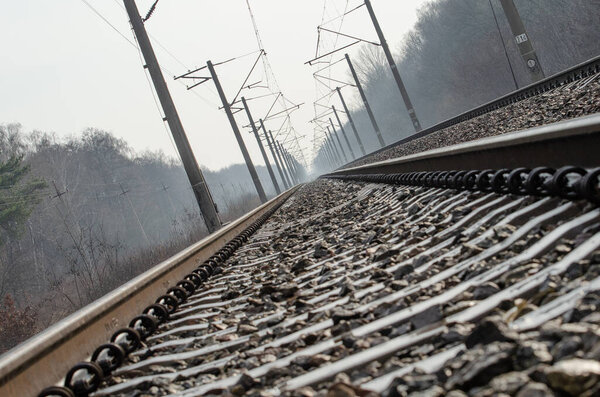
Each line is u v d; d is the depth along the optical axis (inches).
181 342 147.3
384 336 95.5
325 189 857.5
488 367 60.6
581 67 540.1
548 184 126.1
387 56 1290.6
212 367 115.6
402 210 248.8
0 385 104.7
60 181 2753.4
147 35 557.6
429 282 115.6
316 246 246.7
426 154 305.4
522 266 97.3
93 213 2928.2
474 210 159.6
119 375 131.9
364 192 470.3
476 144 207.3
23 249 2165.4
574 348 57.6
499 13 1898.4
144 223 3609.7
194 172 563.5
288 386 85.5
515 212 130.7
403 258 153.1
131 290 186.4
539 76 693.9
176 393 103.2
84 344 143.6
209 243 349.4
